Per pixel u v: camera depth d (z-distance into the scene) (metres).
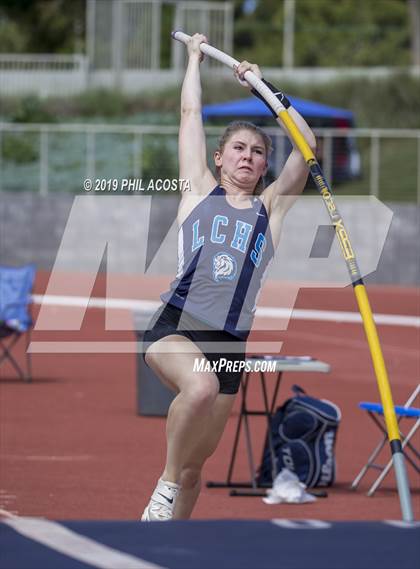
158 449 21.94
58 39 116.31
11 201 64.44
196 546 7.42
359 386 30.22
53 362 34.28
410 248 59.88
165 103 82.25
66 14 115.88
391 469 20.59
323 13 120.31
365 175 65.75
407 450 22.11
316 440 19.03
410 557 7.21
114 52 89.88
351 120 67.94
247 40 119.75
